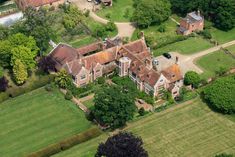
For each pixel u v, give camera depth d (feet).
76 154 654.12
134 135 638.12
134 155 590.14
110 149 590.14
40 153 646.33
